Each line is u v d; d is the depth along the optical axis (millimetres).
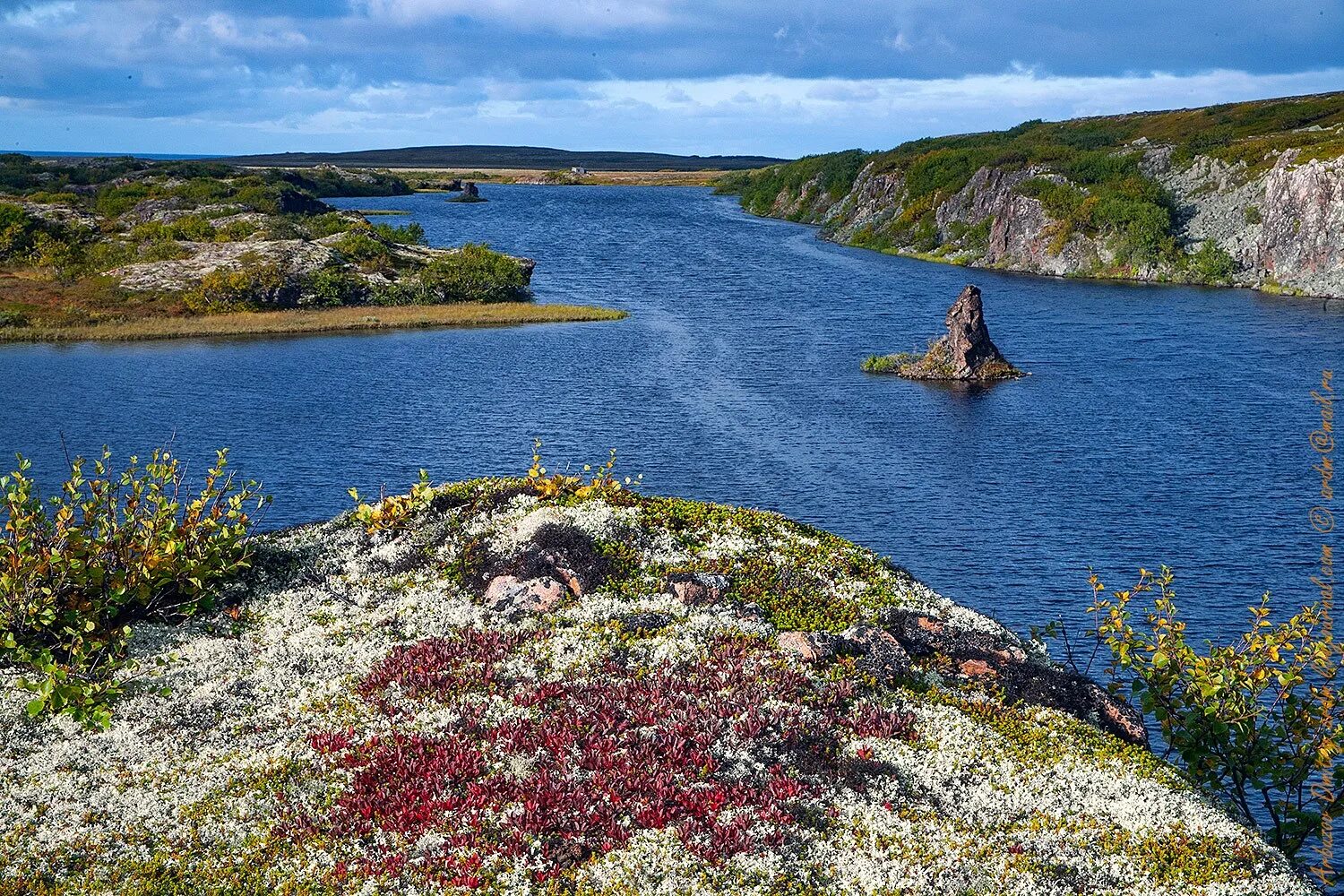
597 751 13602
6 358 81938
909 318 106062
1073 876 12008
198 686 15914
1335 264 125375
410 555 20484
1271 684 20641
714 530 21828
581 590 18688
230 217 158500
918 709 15516
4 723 14844
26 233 131625
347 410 65375
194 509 19531
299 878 11492
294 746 13969
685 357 84812
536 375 77250
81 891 11273
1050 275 148750
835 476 51688
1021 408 67500
